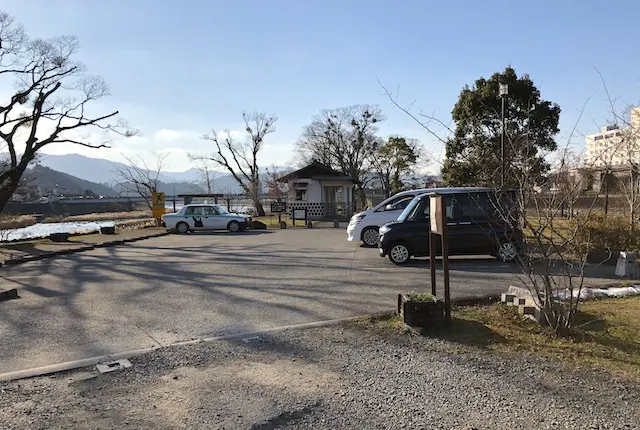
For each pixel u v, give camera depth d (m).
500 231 9.71
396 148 45.62
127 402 3.54
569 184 5.33
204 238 20.03
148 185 34.94
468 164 23.38
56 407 3.47
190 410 3.40
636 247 9.87
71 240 18.14
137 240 19.00
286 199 39.00
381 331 5.27
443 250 5.24
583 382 3.76
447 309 5.23
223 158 41.72
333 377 3.99
